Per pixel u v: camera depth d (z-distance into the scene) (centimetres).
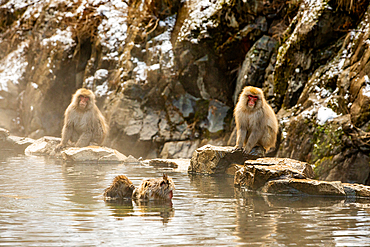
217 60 1377
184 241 342
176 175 805
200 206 489
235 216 436
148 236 355
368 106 899
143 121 1480
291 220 420
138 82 1518
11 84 1961
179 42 1402
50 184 630
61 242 337
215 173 830
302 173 634
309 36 1101
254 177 633
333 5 1084
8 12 2250
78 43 1812
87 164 952
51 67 1831
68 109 1129
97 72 1670
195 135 1403
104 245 330
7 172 769
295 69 1141
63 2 1975
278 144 1073
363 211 471
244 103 863
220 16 1333
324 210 476
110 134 1501
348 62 1014
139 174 775
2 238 347
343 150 938
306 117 1023
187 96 1461
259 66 1260
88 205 482
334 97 1010
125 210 458
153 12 1577
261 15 1277
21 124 1927
